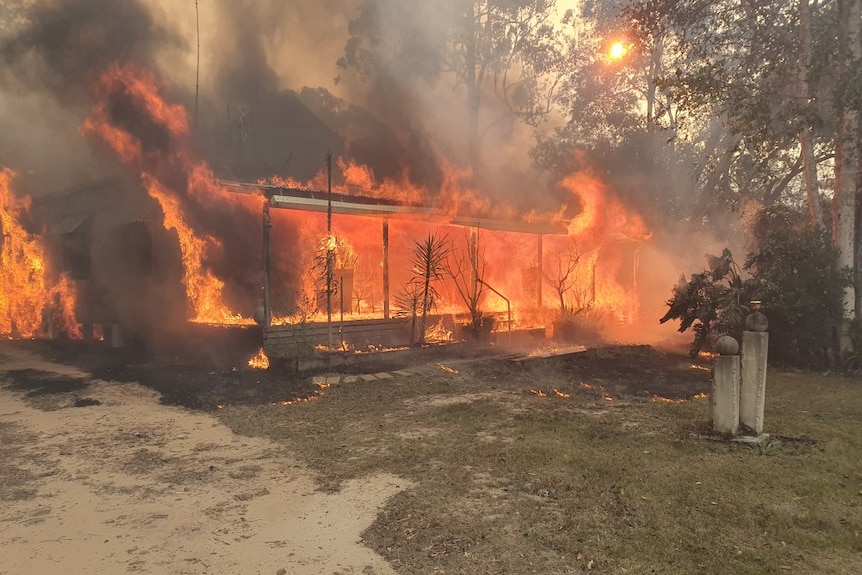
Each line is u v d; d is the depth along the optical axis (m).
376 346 10.98
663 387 8.75
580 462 4.97
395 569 3.29
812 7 12.41
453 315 12.66
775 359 11.17
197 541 3.65
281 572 3.27
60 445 5.68
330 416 6.71
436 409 6.99
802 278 10.85
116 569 3.32
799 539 3.58
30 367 10.07
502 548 3.50
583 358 11.17
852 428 6.24
